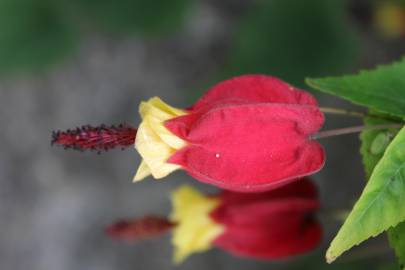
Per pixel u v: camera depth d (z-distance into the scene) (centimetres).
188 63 43
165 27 39
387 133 22
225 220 26
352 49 35
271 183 21
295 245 25
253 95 22
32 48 39
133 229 26
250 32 35
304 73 35
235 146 21
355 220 20
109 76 45
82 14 39
